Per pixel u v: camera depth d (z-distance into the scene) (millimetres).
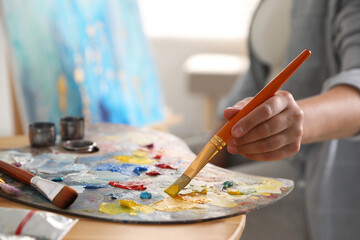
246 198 517
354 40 856
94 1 1354
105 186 541
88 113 1258
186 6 2684
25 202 496
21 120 1154
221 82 2326
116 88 1390
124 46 1470
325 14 1056
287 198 1101
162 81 2748
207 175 588
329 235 1045
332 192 1046
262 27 1279
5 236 409
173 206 489
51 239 414
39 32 1159
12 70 1132
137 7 1592
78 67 1251
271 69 1321
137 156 663
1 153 665
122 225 451
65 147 692
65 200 474
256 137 563
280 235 1032
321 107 681
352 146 1041
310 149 1064
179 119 1720
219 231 445
